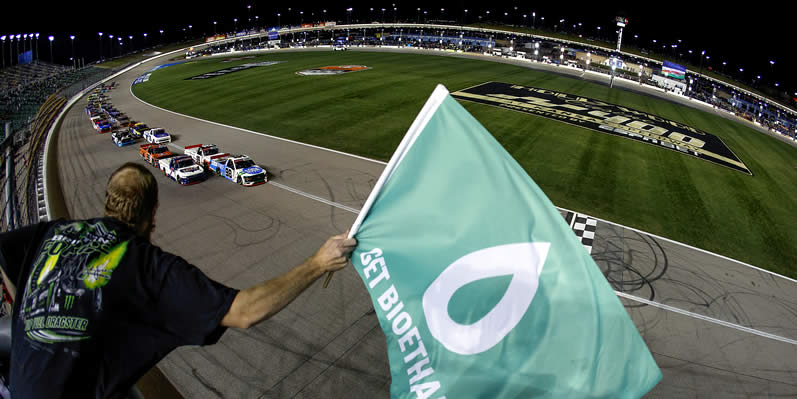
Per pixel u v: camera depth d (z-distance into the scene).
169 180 24.52
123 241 1.51
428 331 2.24
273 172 25.55
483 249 2.22
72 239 1.52
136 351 1.43
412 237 2.32
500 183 2.28
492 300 2.18
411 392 2.24
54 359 1.35
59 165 28.03
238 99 48.66
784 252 19.77
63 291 1.39
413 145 2.42
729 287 16.36
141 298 1.43
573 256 2.15
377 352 11.76
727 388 11.46
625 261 17.64
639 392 2.07
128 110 47.28
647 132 39.91
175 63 102.19
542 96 51.94
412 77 60.22
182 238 17.78
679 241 19.72
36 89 69.50
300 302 13.61
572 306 2.11
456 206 2.30
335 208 20.88
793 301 15.81
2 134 32.16
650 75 87.25
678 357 12.51
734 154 37.28
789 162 40.75
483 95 49.69
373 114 39.94
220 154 26.22
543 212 2.22
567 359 2.09
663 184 26.61
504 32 136.12
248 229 18.59
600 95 58.50
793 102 112.00
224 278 15.20
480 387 2.14
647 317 14.27
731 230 21.42
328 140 32.44
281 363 11.28
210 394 10.25
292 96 48.50
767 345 13.30
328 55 92.81
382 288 2.31
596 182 25.80
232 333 12.20
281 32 147.62
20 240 1.64
